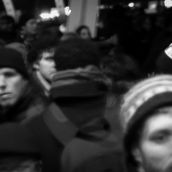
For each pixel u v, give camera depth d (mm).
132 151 1457
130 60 4770
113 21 8180
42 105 2980
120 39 8211
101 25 8625
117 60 4562
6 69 2895
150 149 1415
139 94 1460
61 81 2410
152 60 5414
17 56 2951
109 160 2213
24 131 1795
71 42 2533
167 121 1399
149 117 1416
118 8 8375
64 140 2350
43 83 3514
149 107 1406
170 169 1403
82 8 7152
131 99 1468
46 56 3469
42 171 2354
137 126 1426
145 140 1421
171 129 1396
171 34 6594
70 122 2375
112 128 2342
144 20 8820
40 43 3570
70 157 2250
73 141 2303
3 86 2879
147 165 1427
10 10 8406
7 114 2857
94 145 2258
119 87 3654
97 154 2223
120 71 4293
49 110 2438
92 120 2371
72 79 2406
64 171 2260
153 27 8711
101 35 7953
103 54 4973
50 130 2379
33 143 1768
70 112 2393
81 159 2230
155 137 1413
